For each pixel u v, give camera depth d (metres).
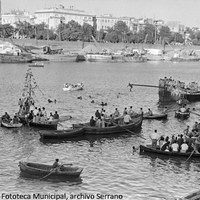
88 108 71.56
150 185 34.84
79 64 187.25
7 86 97.31
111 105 76.25
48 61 193.38
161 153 42.53
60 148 44.94
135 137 50.75
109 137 50.16
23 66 159.88
